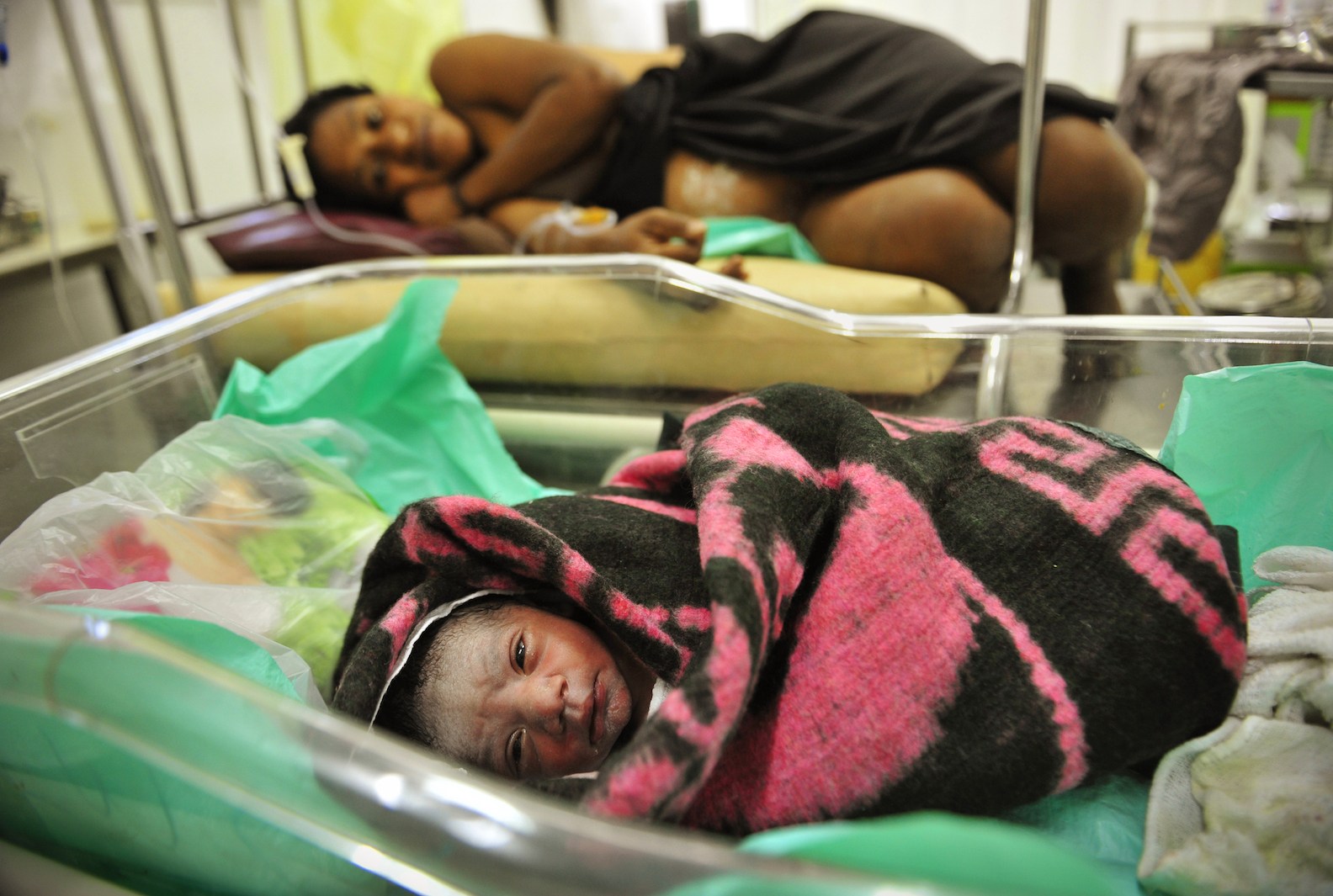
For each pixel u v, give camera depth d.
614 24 2.36
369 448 1.09
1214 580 0.60
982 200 1.29
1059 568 0.64
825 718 0.58
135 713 0.44
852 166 1.42
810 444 0.75
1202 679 0.59
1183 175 1.69
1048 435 0.73
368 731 0.42
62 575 0.72
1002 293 1.39
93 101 1.36
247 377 1.05
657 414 1.19
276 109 2.24
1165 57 1.83
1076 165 1.28
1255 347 0.84
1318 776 0.56
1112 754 0.58
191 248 1.82
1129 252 2.18
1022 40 2.29
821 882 0.30
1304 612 0.62
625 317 1.15
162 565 0.77
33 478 0.84
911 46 1.50
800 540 0.65
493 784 0.38
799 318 1.04
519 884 0.36
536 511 0.78
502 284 1.19
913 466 0.68
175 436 1.01
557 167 1.66
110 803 0.57
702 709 0.48
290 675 0.69
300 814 0.43
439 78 1.76
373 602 0.76
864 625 0.60
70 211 2.00
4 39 1.50
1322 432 0.75
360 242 1.58
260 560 0.82
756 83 1.59
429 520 0.71
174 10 2.21
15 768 0.59
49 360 2.06
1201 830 0.57
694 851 0.33
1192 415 0.79
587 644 0.70
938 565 0.63
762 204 1.52
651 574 0.72
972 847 0.32
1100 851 0.59
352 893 0.51
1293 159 2.04
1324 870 0.52
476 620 0.71
